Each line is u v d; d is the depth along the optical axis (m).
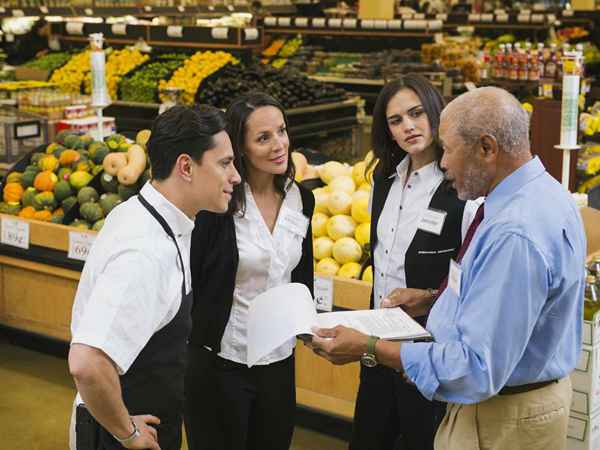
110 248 1.96
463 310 1.95
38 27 9.93
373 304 2.84
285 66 10.89
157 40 9.27
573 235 1.95
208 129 2.02
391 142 2.75
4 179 4.61
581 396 2.85
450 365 1.95
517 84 8.62
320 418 3.78
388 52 10.70
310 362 3.61
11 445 3.71
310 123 7.64
